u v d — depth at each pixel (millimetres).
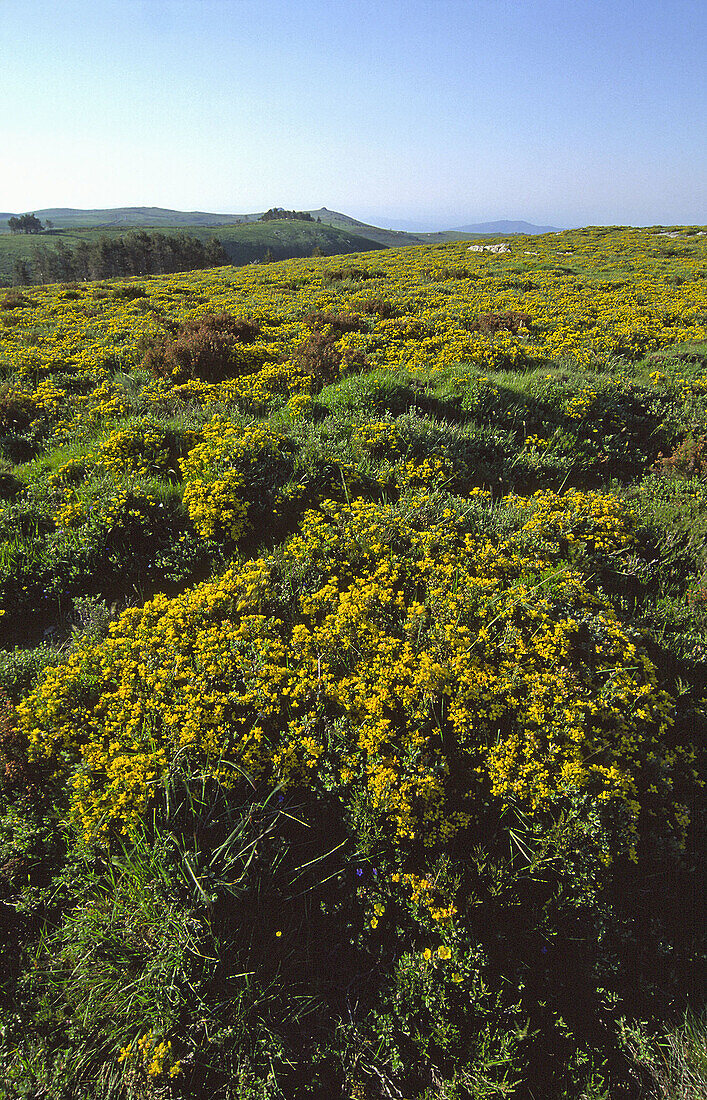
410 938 3674
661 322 19156
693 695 5176
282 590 5715
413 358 12570
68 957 3414
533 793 4051
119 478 7309
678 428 10328
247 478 7395
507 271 32594
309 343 13000
